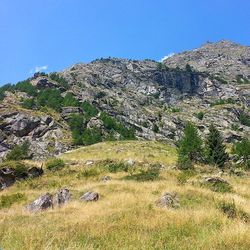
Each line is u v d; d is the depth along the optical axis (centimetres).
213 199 2311
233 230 1182
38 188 3975
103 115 13175
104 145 7638
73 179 4284
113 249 1088
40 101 13838
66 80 19850
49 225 1567
